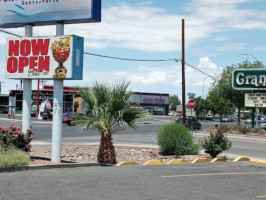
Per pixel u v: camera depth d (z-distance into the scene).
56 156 12.74
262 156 18.52
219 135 16.41
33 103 66.31
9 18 13.63
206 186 9.22
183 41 32.31
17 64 13.34
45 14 13.23
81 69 13.12
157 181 9.68
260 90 37.28
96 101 13.44
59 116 12.89
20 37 13.33
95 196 7.59
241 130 36.84
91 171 11.16
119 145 21.77
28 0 13.45
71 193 7.80
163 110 110.69
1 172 10.25
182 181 9.84
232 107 79.88
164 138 17.86
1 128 12.34
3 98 74.25
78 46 12.93
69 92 61.81
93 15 12.84
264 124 50.59
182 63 32.12
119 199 7.40
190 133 18.38
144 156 17.25
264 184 9.84
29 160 12.01
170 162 14.26
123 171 11.37
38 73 13.04
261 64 49.34
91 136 29.48
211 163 14.42
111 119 13.60
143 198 7.56
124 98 13.43
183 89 32.00
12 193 7.61
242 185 9.58
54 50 12.86
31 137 12.75
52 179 9.41
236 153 19.72
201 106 82.19
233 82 37.50
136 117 13.76
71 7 12.96
